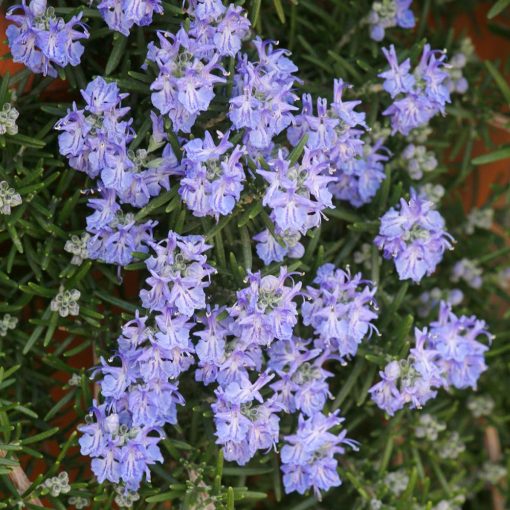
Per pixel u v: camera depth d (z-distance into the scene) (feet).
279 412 2.36
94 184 2.30
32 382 2.33
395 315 2.35
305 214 2.21
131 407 2.22
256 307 2.19
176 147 2.23
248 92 2.21
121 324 2.30
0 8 2.29
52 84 2.32
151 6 2.21
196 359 2.31
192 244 2.19
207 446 2.32
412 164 2.42
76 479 2.33
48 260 2.27
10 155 2.27
